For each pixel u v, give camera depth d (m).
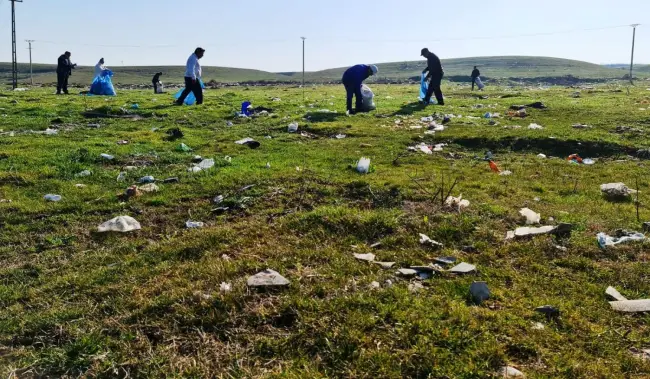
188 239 6.10
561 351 3.81
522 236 5.97
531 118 15.32
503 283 4.91
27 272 5.47
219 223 6.78
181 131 12.83
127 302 4.64
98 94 23.89
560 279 5.00
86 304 4.71
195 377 3.63
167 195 7.78
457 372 3.53
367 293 4.55
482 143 11.77
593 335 4.02
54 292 4.99
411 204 7.17
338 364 3.67
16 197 7.59
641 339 3.99
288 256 5.51
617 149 11.15
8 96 22.23
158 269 5.34
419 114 16.23
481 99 23.06
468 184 8.30
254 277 4.84
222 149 11.06
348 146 11.36
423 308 4.30
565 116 15.56
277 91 33.66
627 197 7.74
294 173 8.71
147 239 6.37
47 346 4.08
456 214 6.58
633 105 18.22
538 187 8.30
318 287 4.69
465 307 4.34
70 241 6.25
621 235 6.07
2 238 6.26
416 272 5.10
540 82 87.69
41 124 13.86
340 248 5.75
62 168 9.02
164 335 4.13
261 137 12.47
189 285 4.83
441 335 3.91
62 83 24.53
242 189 7.91
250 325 4.20
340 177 8.48
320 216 6.43
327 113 15.99
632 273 5.09
